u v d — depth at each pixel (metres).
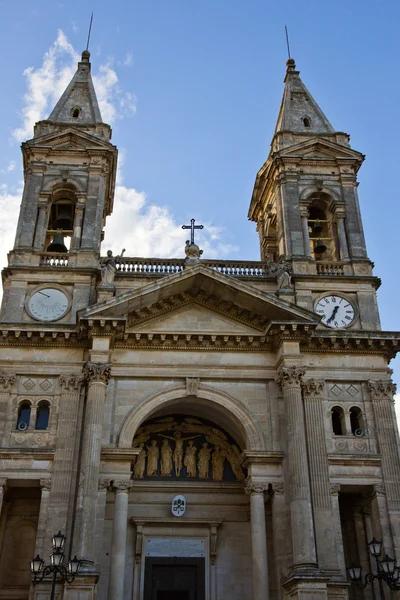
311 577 26.23
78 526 27.16
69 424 30.55
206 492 33.19
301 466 29.27
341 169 40.03
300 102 44.00
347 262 36.75
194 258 35.19
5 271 34.62
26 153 39.19
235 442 34.50
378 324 34.94
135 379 32.16
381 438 31.41
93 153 38.97
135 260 36.06
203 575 31.53
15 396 31.34
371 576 27.64
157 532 32.16
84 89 43.56
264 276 36.12
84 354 32.31
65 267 34.84
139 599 30.64
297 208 38.34
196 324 33.56
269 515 31.53
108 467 29.77
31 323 31.95
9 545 30.62
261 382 32.66
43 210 37.25
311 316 32.28
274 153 39.81
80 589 25.47
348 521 32.62
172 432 34.56
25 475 29.39
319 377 32.53
